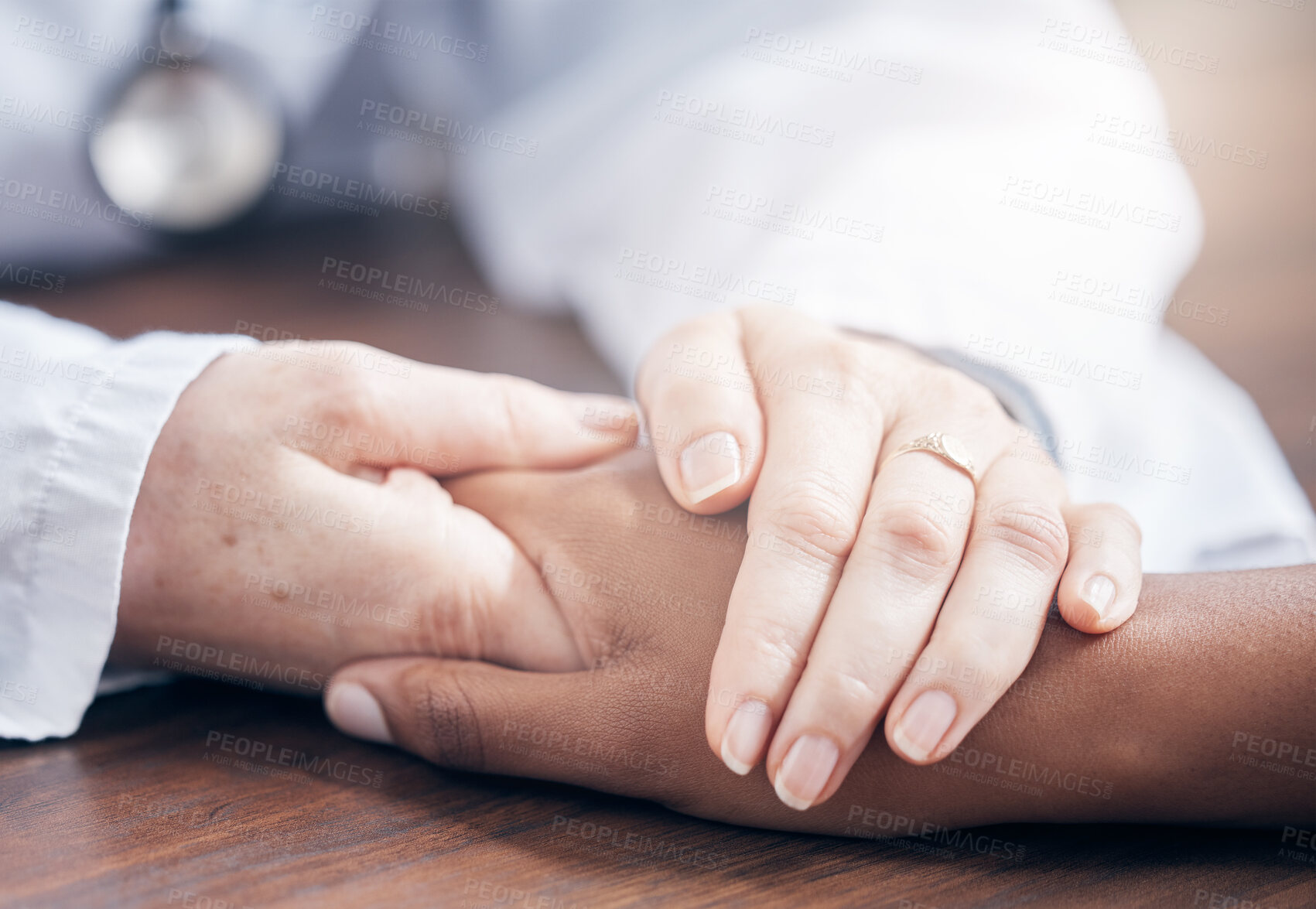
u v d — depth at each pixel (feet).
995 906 1.70
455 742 1.78
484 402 1.85
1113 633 1.75
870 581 1.74
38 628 1.79
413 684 1.79
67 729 1.81
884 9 2.22
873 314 1.95
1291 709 1.72
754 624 1.74
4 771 1.79
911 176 2.05
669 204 2.16
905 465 1.78
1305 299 2.92
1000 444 1.83
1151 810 1.75
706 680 1.77
